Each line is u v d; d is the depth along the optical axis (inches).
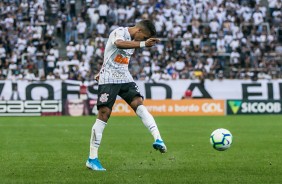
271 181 1005.2
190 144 1733.5
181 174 1083.9
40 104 3467.0
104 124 1145.4
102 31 4136.3
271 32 4271.7
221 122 2856.8
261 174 1090.7
